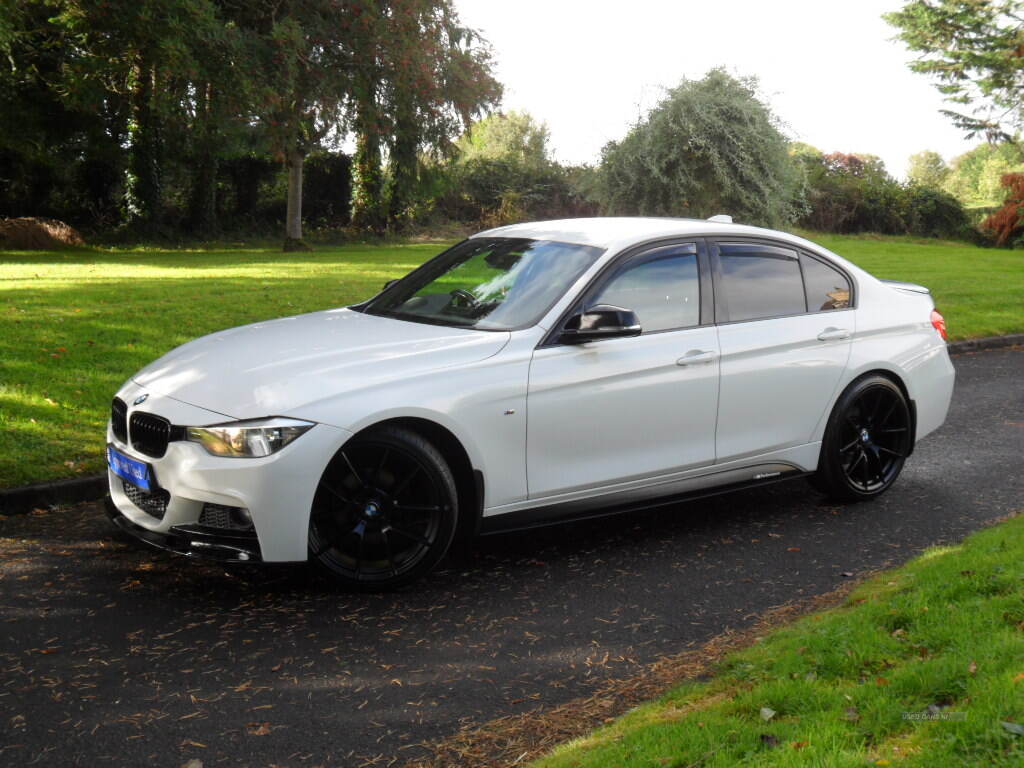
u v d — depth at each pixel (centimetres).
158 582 459
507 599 450
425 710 343
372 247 3394
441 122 3033
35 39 2853
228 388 437
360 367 445
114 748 313
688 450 531
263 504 413
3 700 342
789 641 362
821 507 611
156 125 3136
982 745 243
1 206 3219
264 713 338
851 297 611
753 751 262
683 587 470
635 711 328
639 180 1944
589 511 504
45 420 680
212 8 2405
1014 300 1720
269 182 3728
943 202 4516
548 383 476
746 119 1862
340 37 2723
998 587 383
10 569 470
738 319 552
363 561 448
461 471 463
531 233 568
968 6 3747
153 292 1320
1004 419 880
